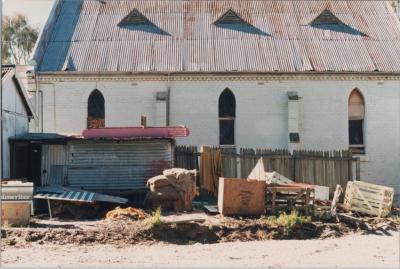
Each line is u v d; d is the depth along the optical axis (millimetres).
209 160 26625
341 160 27203
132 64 31078
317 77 30969
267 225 18234
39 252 14500
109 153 24297
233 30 33625
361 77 31047
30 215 18594
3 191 17938
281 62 31359
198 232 17500
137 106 30812
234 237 17547
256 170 24094
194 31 33531
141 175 24281
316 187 24641
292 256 14477
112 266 12617
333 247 15945
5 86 23766
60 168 24172
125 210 20109
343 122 31094
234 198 19812
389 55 32156
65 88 30719
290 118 30531
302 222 18484
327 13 34531
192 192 22125
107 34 33188
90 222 18984
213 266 12781
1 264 12711
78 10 35219
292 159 27281
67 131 30609
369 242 16781
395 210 23062
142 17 34125
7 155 23891
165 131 24859
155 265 12844
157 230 17109
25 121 27047
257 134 30875
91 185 24109
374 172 31109
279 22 34406
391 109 31266
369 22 34719
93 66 30812
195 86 30906
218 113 30953
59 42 32562
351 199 21359
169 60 31406
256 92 31000
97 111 31047
